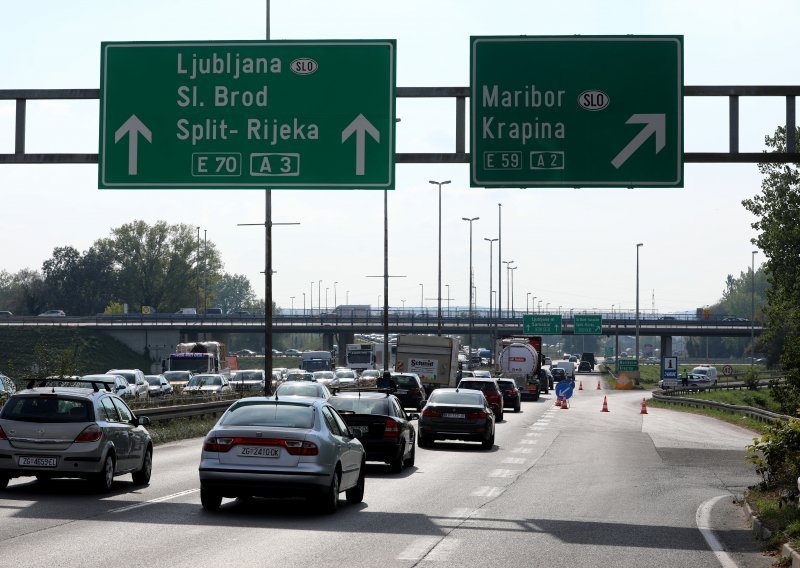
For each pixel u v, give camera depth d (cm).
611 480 3622
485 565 1834
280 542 2023
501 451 4928
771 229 10944
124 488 2980
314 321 18762
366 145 3153
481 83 3077
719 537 2284
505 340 12225
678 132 3036
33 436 2727
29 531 2102
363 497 2956
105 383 3045
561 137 3053
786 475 2998
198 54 3225
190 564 1739
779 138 11144
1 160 3259
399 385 7381
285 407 2536
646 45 3056
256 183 3188
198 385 9525
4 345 16912
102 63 3247
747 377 16662
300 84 3188
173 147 3219
